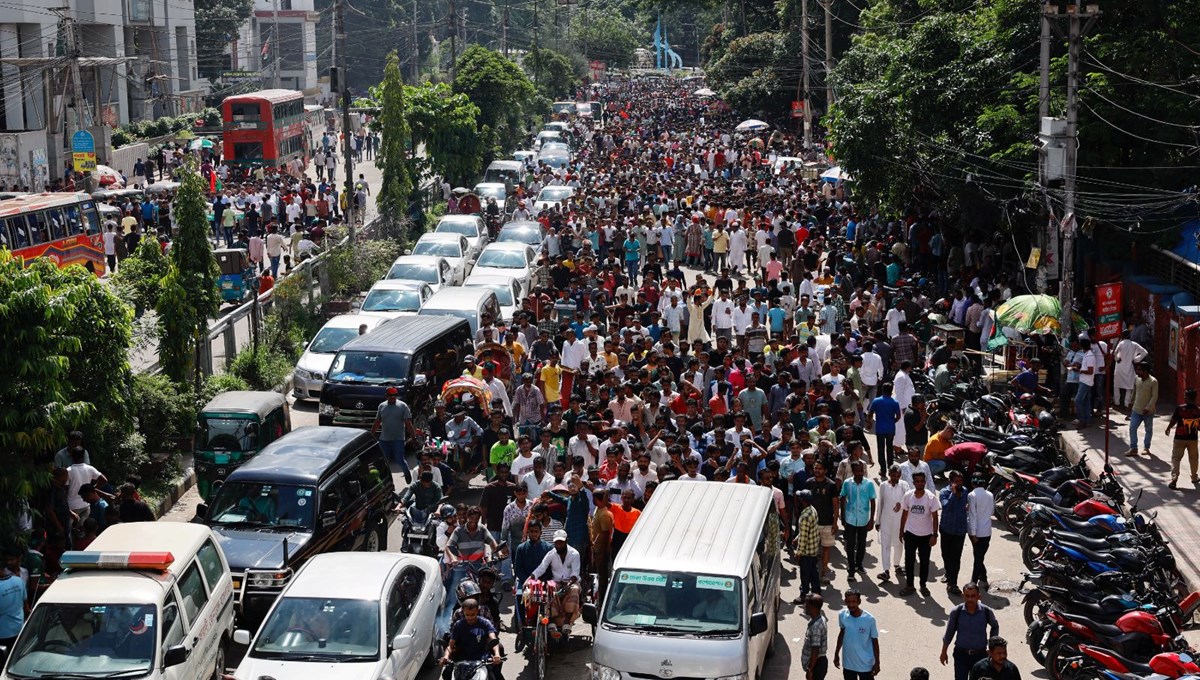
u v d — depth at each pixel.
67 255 34.22
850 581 15.98
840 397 20.22
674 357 21.70
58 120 52.53
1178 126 24.48
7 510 14.86
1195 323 21.36
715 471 16.55
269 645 11.82
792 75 72.56
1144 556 14.12
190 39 84.75
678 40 178.50
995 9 30.00
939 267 32.56
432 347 23.19
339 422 21.84
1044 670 13.22
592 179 52.66
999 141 27.84
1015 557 16.72
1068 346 22.42
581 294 27.48
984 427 19.28
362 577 12.55
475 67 62.62
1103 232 26.27
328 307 31.39
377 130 43.38
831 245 34.78
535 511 13.98
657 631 11.78
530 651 13.59
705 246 37.22
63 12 61.69
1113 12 26.31
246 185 45.88
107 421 17.53
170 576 11.97
